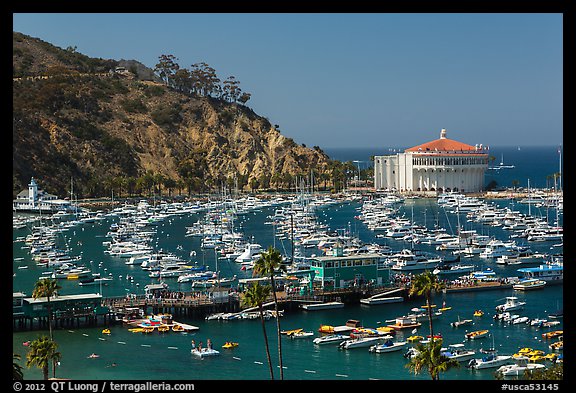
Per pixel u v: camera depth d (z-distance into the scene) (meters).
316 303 169.00
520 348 136.25
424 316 157.25
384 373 124.62
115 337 147.50
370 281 181.12
